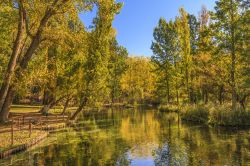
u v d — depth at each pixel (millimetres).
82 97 42438
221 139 25328
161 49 68375
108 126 38125
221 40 39250
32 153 21656
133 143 25281
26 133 27578
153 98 87875
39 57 39906
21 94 28422
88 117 52781
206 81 46375
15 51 26375
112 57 90938
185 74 54844
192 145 23422
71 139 27891
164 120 43000
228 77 39750
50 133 31969
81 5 26953
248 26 37750
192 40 66250
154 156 20312
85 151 22328
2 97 26531
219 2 39250
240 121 33312
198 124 36562
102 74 42000
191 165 17672
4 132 26766
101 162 19016
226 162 17938
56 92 42906
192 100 54625
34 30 29453
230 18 39188
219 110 35781
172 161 18781
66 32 28344
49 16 26797
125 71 96875
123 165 18297
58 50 41344
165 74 68375
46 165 18297
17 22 29469
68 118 41875
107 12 40938
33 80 28625
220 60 40469
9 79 26531
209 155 19844
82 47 30922
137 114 56156
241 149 21234
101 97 44031
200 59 46594
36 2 25953
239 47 38312
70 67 42312
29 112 46906
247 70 36781
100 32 41469
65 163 18797
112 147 23750
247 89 39375
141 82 101125
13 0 26031
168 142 25141
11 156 20688
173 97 71688
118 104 96312
